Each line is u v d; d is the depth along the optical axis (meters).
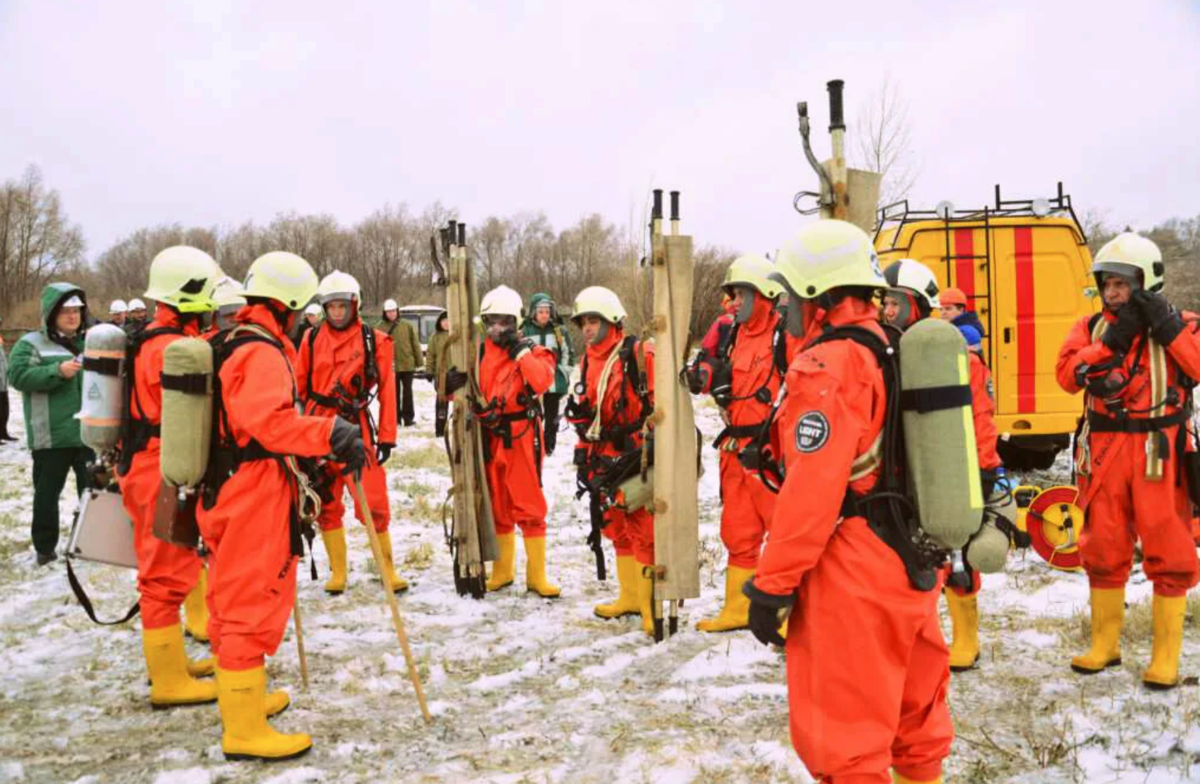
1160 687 4.30
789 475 2.57
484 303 6.18
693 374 5.18
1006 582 6.23
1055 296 9.27
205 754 3.92
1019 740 3.88
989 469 3.53
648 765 3.68
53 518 7.06
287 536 3.87
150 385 4.23
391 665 4.93
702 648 5.15
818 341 2.68
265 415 3.57
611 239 50.03
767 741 3.86
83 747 3.99
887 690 2.58
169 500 3.96
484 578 6.23
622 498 5.30
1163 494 4.25
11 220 58.50
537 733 4.06
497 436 6.28
